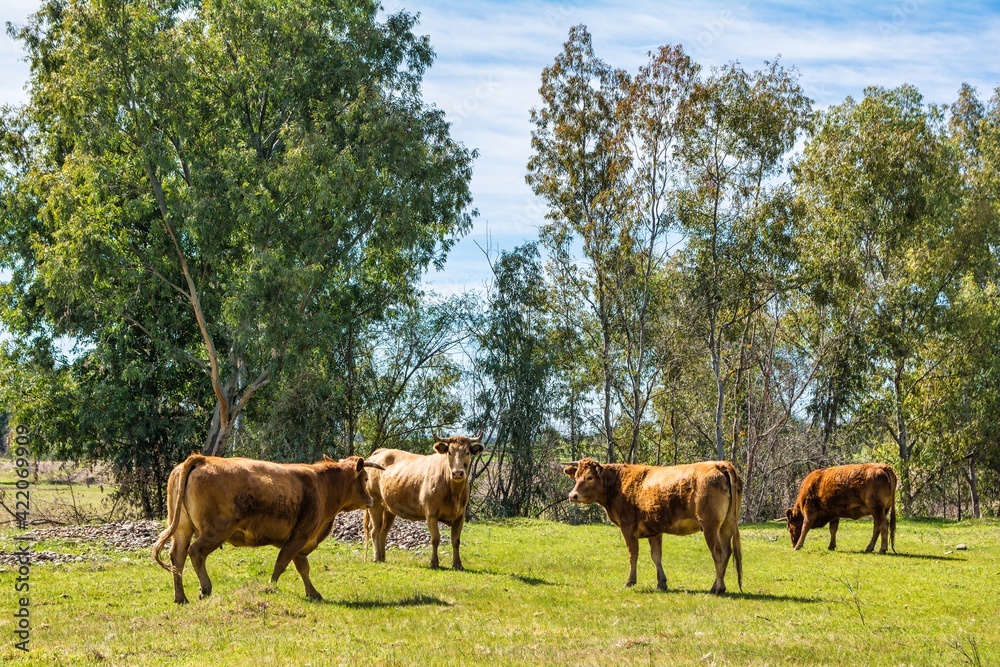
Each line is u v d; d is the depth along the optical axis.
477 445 16.47
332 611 11.82
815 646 10.17
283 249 35.97
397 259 40.66
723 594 14.14
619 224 44.56
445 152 39.75
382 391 43.66
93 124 34.16
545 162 46.47
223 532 11.98
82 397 36.41
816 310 45.91
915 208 43.38
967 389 43.97
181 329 38.88
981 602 14.05
